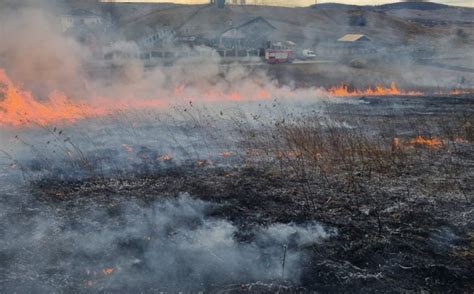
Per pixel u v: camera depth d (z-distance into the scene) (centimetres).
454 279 365
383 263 394
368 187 593
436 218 483
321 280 368
